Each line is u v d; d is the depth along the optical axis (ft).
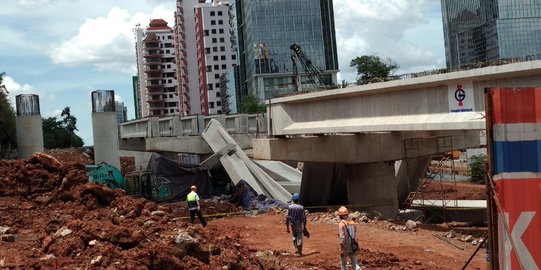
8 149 158.30
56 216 57.88
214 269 39.60
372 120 94.58
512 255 21.84
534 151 21.99
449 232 82.23
